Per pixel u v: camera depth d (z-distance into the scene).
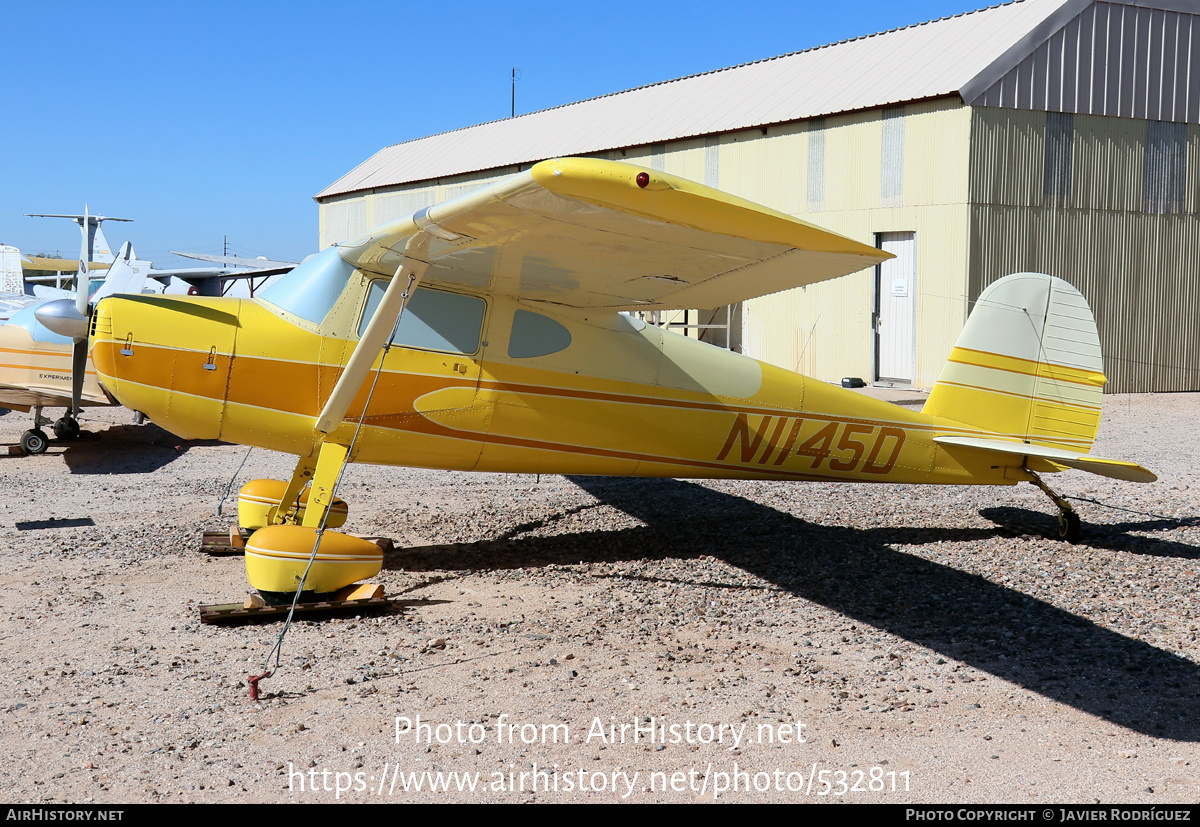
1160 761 3.38
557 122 25.02
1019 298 6.94
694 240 3.85
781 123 18.03
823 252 3.72
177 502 7.80
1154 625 4.87
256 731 3.54
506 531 7.00
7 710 3.68
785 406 6.52
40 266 48.69
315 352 5.52
